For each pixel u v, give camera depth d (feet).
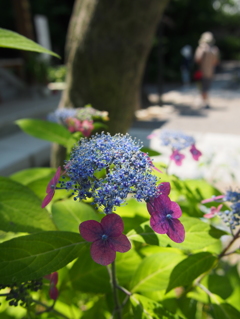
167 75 36.01
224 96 22.86
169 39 41.70
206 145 10.32
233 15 54.03
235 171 6.63
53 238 1.49
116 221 1.36
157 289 2.01
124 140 1.50
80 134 2.90
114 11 3.73
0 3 32.07
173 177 2.52
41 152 9.02
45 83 17.12
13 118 11.05
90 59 3.92
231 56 53.57
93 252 1.33
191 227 1.66
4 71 15.80
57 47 38.06
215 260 1.94
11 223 1.85
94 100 4.08
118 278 2.18
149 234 1.61
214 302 2.06
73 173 1.37
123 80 4.02
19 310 2.36
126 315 2.18
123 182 1.32
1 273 1.37
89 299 2.82
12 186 1.95
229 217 1.93
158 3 3.77
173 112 17.67
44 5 34.99
